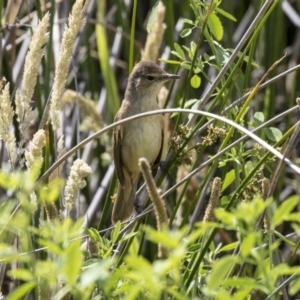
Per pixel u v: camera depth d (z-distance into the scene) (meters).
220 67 8.24
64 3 13.05
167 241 4.32
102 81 15.34
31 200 6.52
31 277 4.59
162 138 10.52
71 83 13.69
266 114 11.79
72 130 12.34
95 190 13.46
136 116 6.88
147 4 15.23
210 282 4.42
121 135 10.45
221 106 7.97
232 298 4.69
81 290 4.87
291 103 12.55
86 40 13.20
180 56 8.43
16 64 12.45
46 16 7.68
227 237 10.70
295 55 14.35
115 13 14.84
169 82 12.22
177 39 12.89
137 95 10.40
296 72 12.61
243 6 14.16
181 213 10.60
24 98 7.74
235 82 8.17
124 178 10.55
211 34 9.20
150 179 5.04
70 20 7.53
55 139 8.31
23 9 13.17
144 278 4.38
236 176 7.97
